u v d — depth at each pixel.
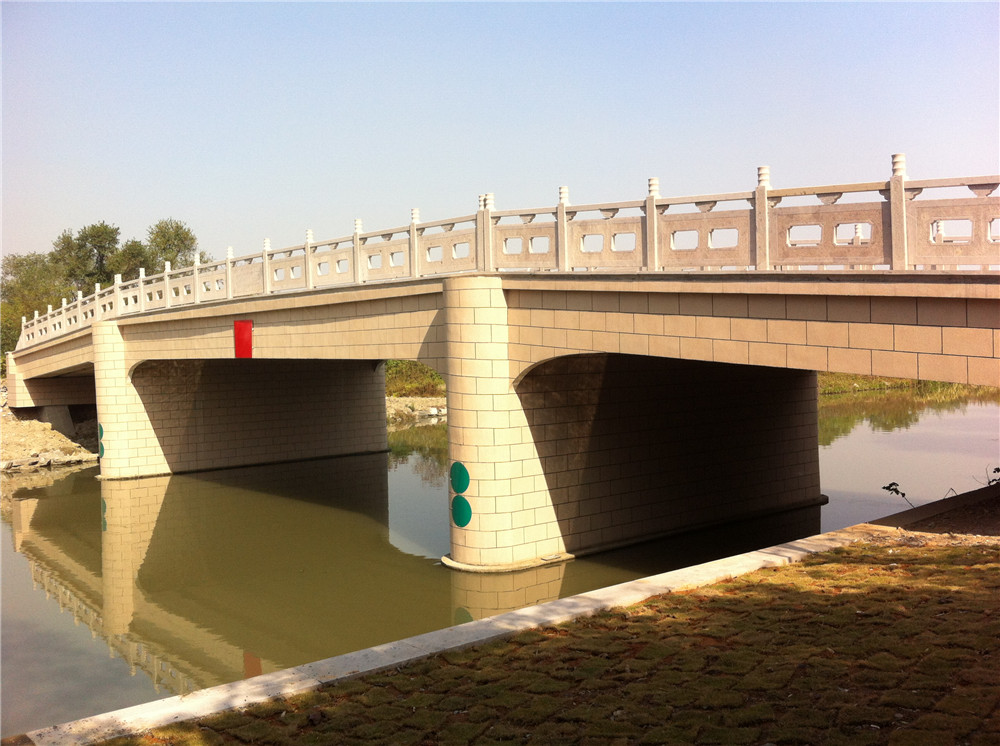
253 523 20.23
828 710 5.90
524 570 14.15
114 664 11.72
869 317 9.68
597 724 5.99
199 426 27.53
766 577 9.22
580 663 7.12
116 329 26.36
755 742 5.58
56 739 6.18
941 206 8.88
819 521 17.62
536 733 5.94
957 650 6.73
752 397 18.25
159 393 26.92
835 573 9.15
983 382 8.77
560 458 14.91
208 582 15.69
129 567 16.92
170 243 68.06
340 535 18.81
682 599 8.63
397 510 21.17
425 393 47.41
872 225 9.48
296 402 29.11
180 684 10.85
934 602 7.92
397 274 16.03
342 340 17.75
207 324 22.58
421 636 7.93
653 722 5.97
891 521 11.58
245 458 28.22
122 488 24.94
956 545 9.96
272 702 6.70
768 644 7.21
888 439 26.92
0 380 43.62
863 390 42.03
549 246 13.27
